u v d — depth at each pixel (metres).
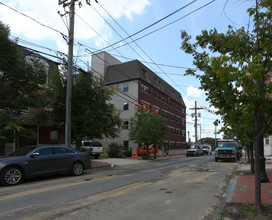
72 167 11.50
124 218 5.06
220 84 5.47
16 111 12.91
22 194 7.43
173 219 5.03
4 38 11.55
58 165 10.88
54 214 5.32
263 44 5.10
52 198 6.86
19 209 5.71
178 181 10.15
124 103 35.22
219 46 5.82
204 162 22.34
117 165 18.38
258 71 4.46
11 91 12.77
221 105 5.79
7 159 9.38
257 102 4.99
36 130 18.36
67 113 14.19
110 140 35.56
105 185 9.05
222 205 5.84
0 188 8.57
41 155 10.40
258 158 5.18
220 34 5.74
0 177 8.95
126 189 8.26
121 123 18.47
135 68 35.62
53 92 16.14
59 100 15.91
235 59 4.78
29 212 5.47
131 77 35.09
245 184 8.99
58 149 11.20
